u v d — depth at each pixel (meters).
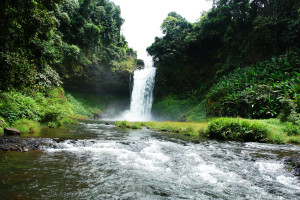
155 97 35.72
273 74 17.31
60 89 26.17
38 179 2.85
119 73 33.53
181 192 2.76
